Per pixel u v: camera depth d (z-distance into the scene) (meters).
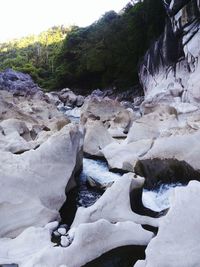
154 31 28.08
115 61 35.88
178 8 19.84
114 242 5.05
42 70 51.28
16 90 29.52
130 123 14.46
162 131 9.80
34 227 5.32
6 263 4.54
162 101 20.00
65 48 44.00
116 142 10.85
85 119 14.97
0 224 5.42
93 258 4.80
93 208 5.68
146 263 4.24
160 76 24.39
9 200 5.71
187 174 7.83
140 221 5.70
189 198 4.75
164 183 7.90
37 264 4.36
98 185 7.70
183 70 21.19
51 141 7.02
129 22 33.88
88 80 41.34
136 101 27.97
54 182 6.54
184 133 8.29
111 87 36.19
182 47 21.05
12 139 9.69
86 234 4.84
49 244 4.96
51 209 6.18
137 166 8.23
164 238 4.44
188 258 4.19
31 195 6.00
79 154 8.37
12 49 72.25
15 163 6.34
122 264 4.80
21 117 13.67
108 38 36.28
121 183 6.11
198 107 16.66
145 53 29.61
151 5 27.77
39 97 24.70
